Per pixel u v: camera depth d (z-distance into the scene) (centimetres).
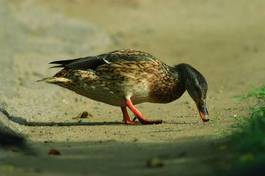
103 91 1441
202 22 3231
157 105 1670
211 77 2142
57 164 968
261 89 1512
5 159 998
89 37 2875
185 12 3462
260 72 2077
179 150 1022
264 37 2753
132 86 1427
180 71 1453
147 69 1428
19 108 1567
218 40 2800
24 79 1969
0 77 1938
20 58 2342
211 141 1061
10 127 1316
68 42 2753
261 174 843
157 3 3656
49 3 3500
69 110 1614
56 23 3012
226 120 1354
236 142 989
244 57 2405
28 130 1345
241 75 2091
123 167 941
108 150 1071
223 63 2369
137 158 994
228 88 1906
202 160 941
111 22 3291
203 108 1409
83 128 1361
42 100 1709
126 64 1423
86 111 1547
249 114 1364
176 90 1451
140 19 3350
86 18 3338
